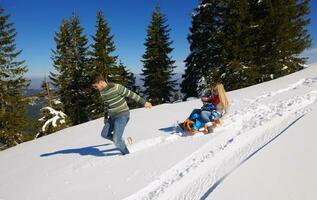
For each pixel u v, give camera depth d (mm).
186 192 3979
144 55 34125
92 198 4223
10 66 24891
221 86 6828
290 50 28219
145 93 34469
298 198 3225
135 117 10352
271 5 26219
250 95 11711
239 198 3426
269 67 27281
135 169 5027
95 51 29703
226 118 7500
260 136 5645
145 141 6730
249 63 25984
